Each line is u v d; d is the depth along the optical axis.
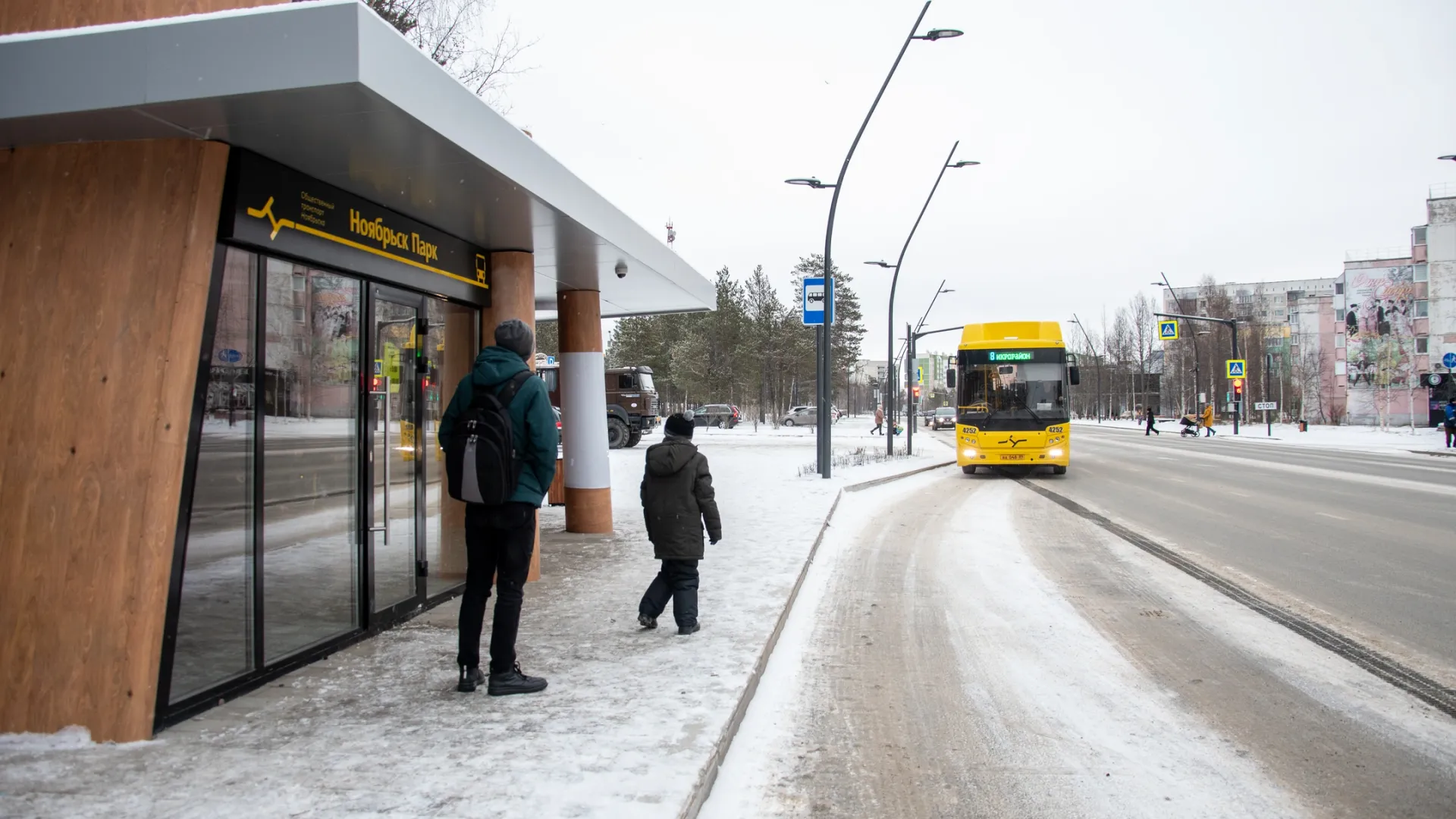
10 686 4.13
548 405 4.84
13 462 4.22
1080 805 3.81
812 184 19.03
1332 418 76.62
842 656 6.16
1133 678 5.60
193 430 4.33
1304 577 8.69
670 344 73.00
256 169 4.80
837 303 77.06
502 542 4.85
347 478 5.91
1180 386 74.69
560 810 3.36
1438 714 4.90
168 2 4.73
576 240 7.79
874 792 3.95
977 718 4.90
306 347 5.44
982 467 24.53
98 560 4.12
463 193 5.96
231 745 4.04
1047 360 21.36
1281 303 111.81
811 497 15.38
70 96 4.01
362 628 6.03
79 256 4.31
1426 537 11.05
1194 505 14.84
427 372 7.07
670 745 4.07
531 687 4.85
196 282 4.32
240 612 4.86
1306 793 3.91
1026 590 8.27
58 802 3.43
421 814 3.33
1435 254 73.56
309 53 3.87
